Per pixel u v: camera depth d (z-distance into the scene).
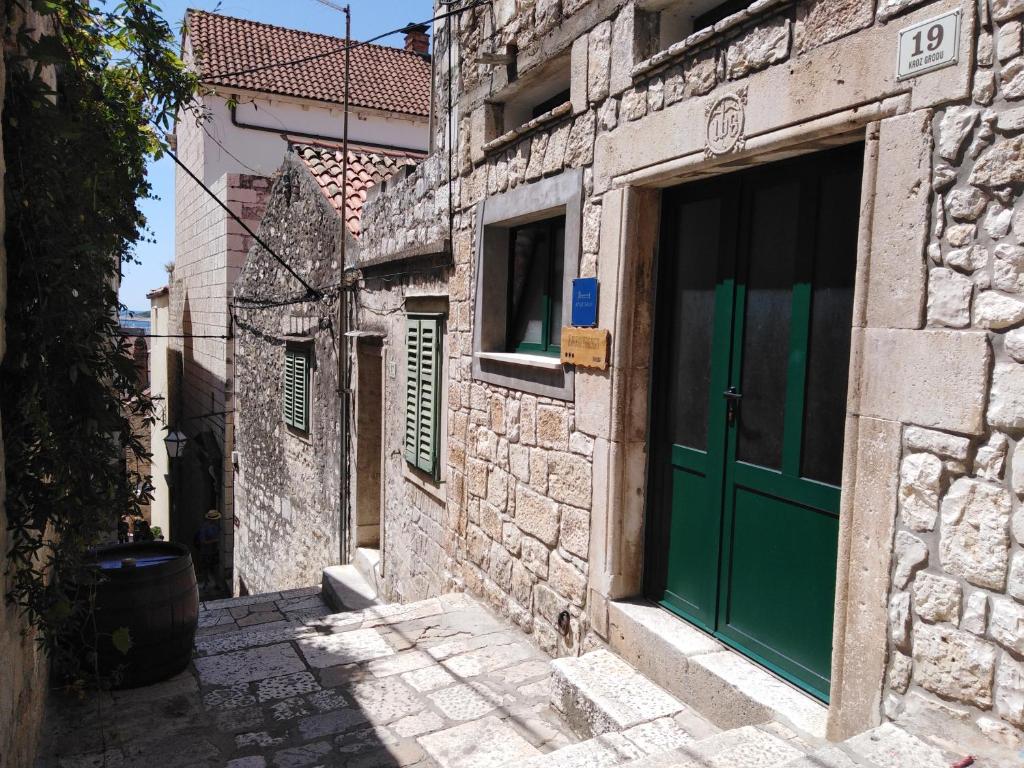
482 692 3.53
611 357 3.31
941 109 1.99
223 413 12.00
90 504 2.54
